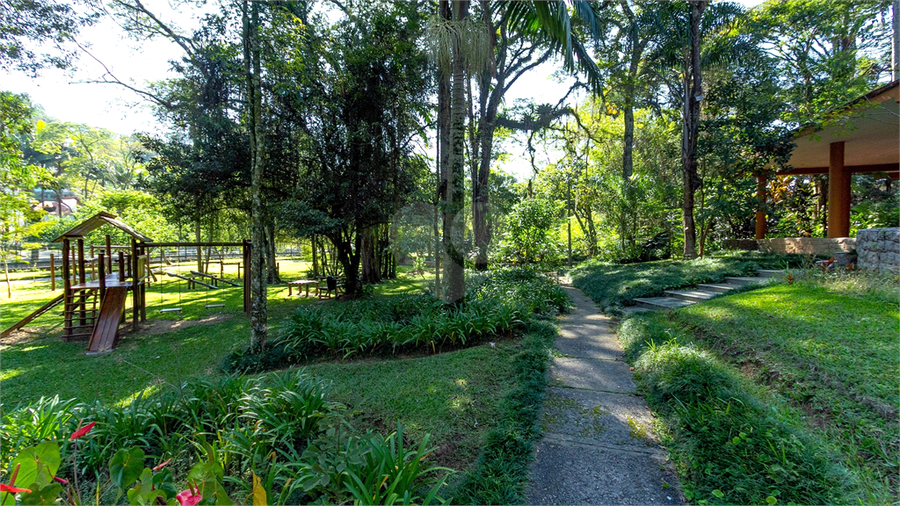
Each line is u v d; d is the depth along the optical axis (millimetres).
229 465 2531
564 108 14023
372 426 2986
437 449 2646
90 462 2469
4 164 7898
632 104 12523
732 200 9461
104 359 5371
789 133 8477
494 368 4113
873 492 2012
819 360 3203
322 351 5000
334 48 7809
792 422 2631
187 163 8375
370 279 11266
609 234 14375
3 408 3645
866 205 11531
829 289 5219
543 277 8484
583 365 4402
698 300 6395
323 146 8383
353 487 2057
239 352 5082
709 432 2629
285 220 7852
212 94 8523
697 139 10016
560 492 2328
